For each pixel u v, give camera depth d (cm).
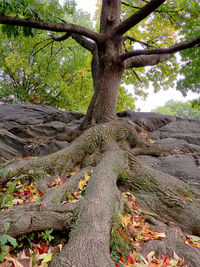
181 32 1052
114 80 661
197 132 858
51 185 383
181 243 249
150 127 962
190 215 308
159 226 283
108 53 637
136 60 708
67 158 458
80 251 186
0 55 1377
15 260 187
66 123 995
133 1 1023
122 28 564
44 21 477
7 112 972
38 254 204
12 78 1783
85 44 831
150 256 225
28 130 791
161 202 336
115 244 226
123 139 554
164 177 384
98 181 317
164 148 623
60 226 234
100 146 513
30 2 442
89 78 1538
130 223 264
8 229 204
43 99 1884
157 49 513
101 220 231
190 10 929
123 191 366
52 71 1160
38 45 1054
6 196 324
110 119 641
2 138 632
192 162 542
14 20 430
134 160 424
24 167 409
